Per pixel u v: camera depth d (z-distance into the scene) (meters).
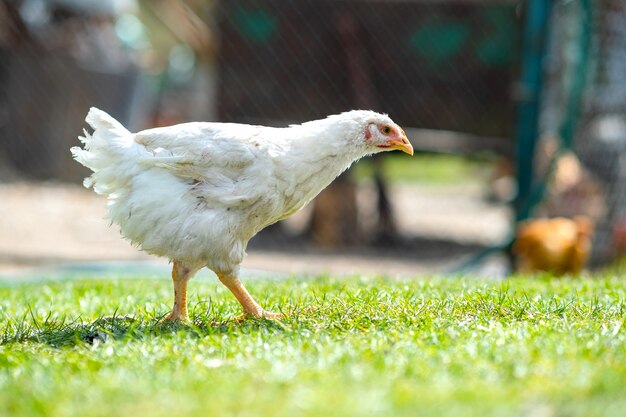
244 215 5.11
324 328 4.72
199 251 5.04
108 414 3.22
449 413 3.04
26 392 3.58
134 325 4.94
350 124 5.36
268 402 3.26
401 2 11.58
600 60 10.24
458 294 5.63
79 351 4.39
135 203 4.95
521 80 10.12
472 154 12.73
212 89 12.45
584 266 10.41
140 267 9.88
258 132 5.13
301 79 11.87
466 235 14.76
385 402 3.17
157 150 4.98
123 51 18.66
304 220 14.84
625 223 10.70
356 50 11.73
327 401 3.21
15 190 16.03
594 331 4.41
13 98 16.97
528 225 9.73
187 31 14.46
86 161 5.04
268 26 11.81
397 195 21.08
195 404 3.28
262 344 4.29
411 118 11.91
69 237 12.74
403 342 4.18
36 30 16.55
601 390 3.31
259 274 8.70
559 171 11.23
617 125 10.74
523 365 3.64
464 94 11.76
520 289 6.04
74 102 17.34
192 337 4.64
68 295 6.71
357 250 12.88
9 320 5.52
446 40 11.62
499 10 11.41
